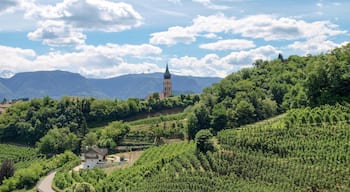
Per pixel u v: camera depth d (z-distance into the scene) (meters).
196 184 123.12
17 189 189.50
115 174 163.12
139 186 136.50
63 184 170.38
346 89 169.75
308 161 123.44
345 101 162.75
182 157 151.00
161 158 164.50
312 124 147.75
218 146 150.88
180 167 142.50
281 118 181.25
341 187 106.56
